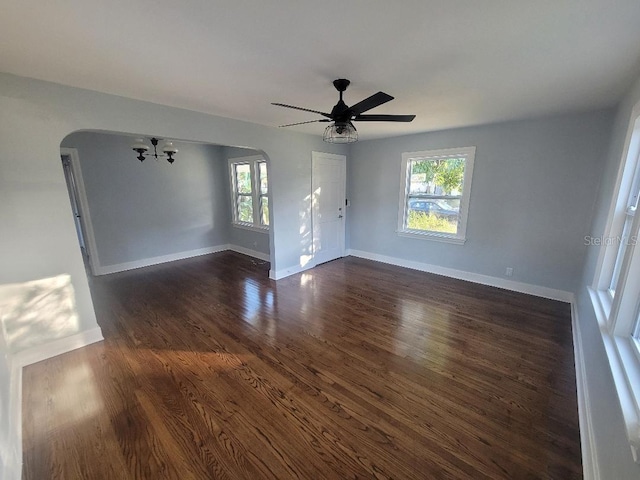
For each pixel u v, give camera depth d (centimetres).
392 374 227
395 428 177
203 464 155
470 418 184
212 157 596
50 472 150
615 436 119
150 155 504
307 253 493
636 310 156
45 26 149
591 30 150
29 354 238
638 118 202
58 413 188
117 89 246
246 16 141
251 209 583
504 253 396
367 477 148
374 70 204
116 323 308
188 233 577
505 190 381
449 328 296
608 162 278
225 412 189
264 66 198
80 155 435
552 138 339
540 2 128
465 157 410
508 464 154
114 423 180
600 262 237
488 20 142
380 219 526
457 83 228
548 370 230
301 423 181
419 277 453
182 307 348
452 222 443
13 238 225
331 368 234
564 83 226
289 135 430
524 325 301
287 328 298
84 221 449
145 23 147
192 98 271
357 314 329
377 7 133
